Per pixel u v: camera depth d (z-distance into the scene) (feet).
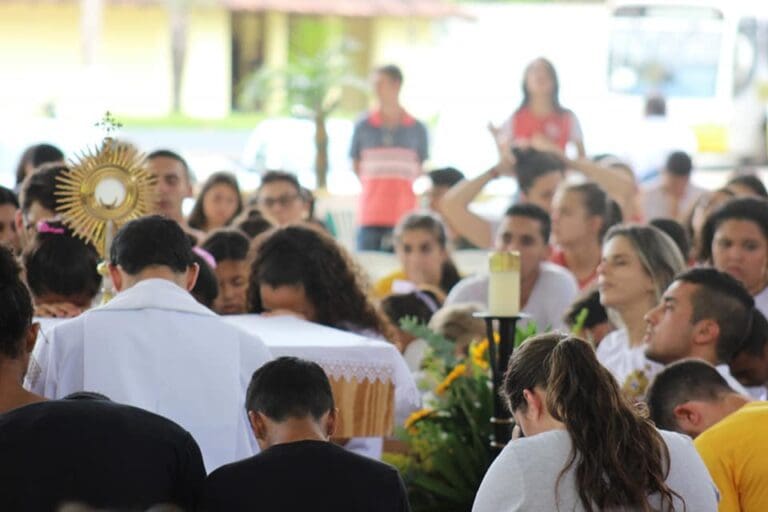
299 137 102.42
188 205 66.13
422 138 74.95
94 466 20.89
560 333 23.49
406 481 32.04
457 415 32.58
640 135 90.43
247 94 134.82
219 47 157.07
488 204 98.22
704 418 27.07
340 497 21.45
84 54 150.00
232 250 37.60
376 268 66.33
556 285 44.78
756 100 132.36
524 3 161.99
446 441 32.12
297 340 29.86
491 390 32.01
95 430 21.06
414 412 34.32
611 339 36.73
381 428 29.68
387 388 29.66
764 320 32.60
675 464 22.26
